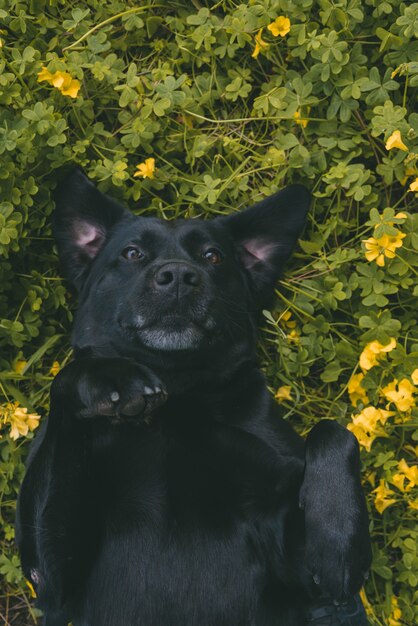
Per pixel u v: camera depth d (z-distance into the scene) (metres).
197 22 1.41
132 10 1.43
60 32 1.45
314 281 1.43
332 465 1.17
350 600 1.22
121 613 1.19
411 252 1.39
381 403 1.43
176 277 1.23
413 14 1.36
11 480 1.43
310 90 1.40
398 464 1.40
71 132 1.43
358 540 1.16
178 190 1.46
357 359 1.43
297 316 1.45
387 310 1.38
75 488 1.18
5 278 1.41
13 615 1.46
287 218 1.37
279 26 1.39
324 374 1.43
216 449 1.23
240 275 1.35
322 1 1.38
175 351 1.25
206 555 1.19
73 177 1.36
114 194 1.44
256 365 1.31
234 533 1.20
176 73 1.47
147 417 1.17
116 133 1.44
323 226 1.43
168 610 1.19
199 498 1.21
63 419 1.17
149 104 1.40
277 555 1.21
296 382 1.45
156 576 1.19
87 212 1.36
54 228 1.37
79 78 1.40
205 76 1.45
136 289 1.25
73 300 1.45
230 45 1.43
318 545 1.16
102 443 1.22
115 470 1.21
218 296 1.27
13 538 1.44
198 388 1.27
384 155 1.43
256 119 1.43
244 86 1.43
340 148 1.42
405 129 1.36
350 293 1.41
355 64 1.40
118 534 1.20
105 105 1.46
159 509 1.21
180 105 1.43
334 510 1.16
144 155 1.45
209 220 1.35
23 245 1.41
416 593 1.41
